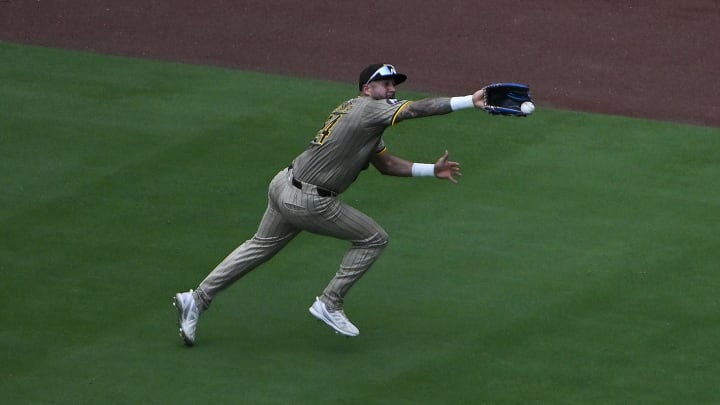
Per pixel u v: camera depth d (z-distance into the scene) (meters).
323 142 34.75
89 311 38.22
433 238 42.06
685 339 36.28
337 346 36.41
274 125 50.06
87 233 42.56
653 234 42.00
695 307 37.78
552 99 52.34
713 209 43.53
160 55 56.59
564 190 45.00
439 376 34.81
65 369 35.28
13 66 55.28
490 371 35.00
